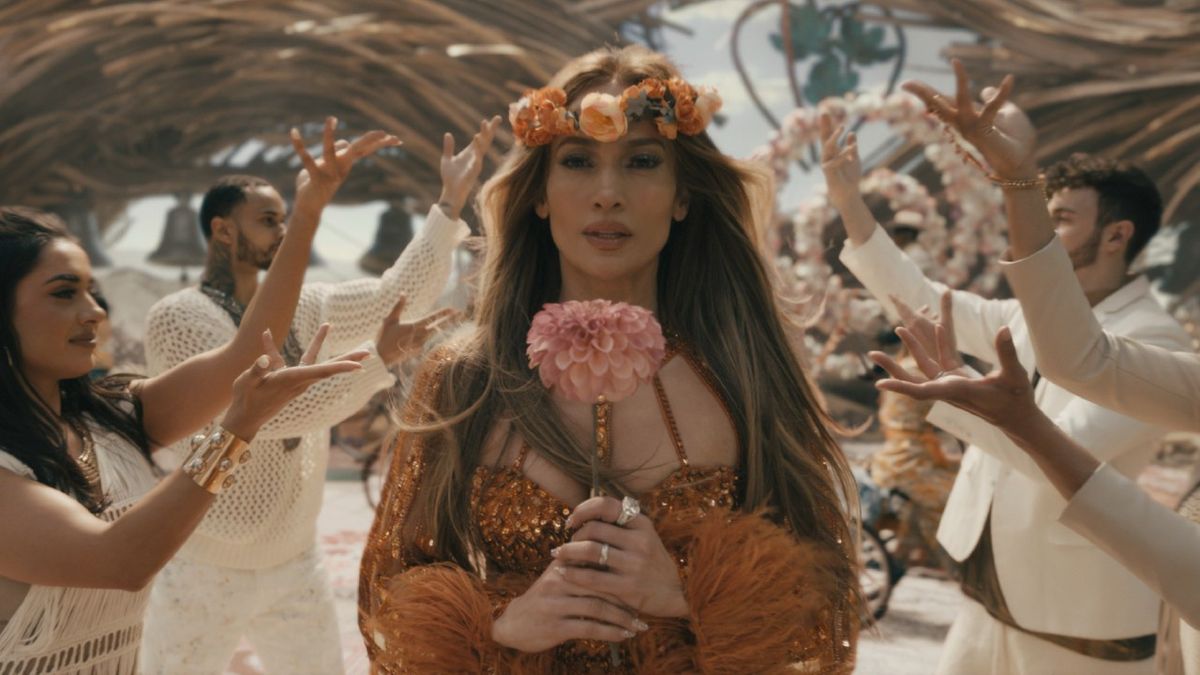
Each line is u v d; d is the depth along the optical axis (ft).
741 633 5.08
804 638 5.43
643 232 5.94
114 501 6.18
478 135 10.53
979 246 33.76
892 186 33.53
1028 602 8.25
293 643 9.50
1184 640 7.04
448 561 5.65
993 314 9.23
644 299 6.29
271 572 9.30
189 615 8.94
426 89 48.96
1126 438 7.95
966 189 33.76
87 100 50.62
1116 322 8.67
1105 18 45.78
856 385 39.42
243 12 48.78
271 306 6.79
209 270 10.02
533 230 6.48
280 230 10.05
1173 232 46.73
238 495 8.92
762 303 6.48
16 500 5.40
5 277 5.79
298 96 50.55
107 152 51.93
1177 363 6.16
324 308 9.89
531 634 5.10
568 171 5.98
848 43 47.80
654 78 6.05
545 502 5.51
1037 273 6.15
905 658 15.07
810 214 31.81
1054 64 46.85
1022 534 8.27
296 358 9.53
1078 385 6.26
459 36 47.96
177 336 9.18
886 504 17.21
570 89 6.15
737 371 6.06
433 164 50.72
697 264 6.51
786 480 5.90
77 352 5.99
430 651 5.24
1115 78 46.09
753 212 6.76
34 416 5.80
